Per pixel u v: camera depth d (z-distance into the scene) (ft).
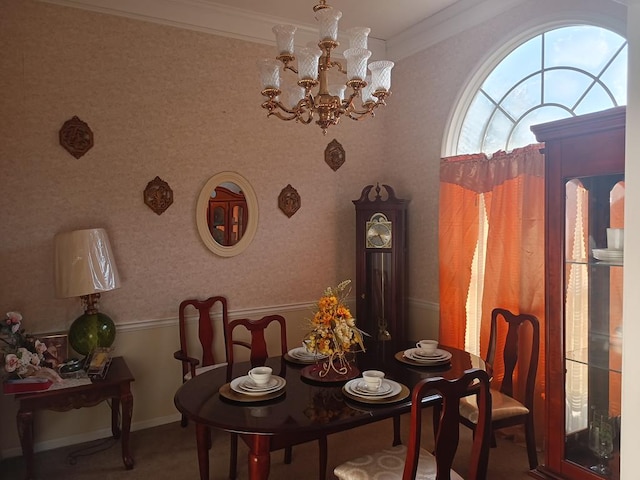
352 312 13.12
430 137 12.00
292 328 12.26
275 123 11.85
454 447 5.44
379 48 13.08
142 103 10.25
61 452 9.41
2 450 9.17
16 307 9.24
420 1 10.73
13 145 9.13
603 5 8.27
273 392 6.64
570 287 6.82
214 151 11.08
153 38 10.32
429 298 12.20
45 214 9.43
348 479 6.15
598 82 8.56
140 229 10.33
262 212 11.75
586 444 6.72
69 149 9.55
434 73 11.85
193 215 10.90
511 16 9.94
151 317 10.51
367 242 12.32
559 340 6.86
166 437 10.03
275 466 8.86
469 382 5.42
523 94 9.98
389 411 6.18
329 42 6.64
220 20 10.97
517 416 8.35
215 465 8.87
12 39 9.06
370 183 13.38
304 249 12.39
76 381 8.43
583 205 6.68
